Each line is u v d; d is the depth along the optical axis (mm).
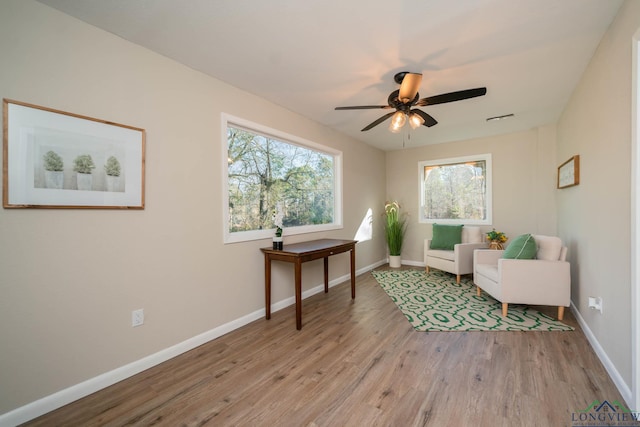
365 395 1644
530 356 2055
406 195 5508
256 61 2203
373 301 3375
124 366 1864
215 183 2473
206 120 2400
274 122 3070
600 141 2016
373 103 3090
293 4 1579
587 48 2049
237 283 2658
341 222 4285
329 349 2211
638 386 1431
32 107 1502
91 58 1730
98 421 1478
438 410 1505
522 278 2787
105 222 1793
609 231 1860
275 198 3240
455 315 2889
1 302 1425
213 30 1813
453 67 2307
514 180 4430
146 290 1994
